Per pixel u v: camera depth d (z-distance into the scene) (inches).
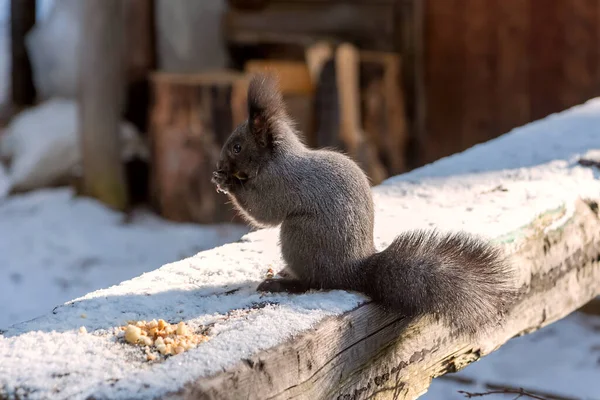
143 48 520.1
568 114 311.4
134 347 135.0
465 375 329.1
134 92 521.3
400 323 159.6
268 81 167.5
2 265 405.7
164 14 529.0
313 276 160.7
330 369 145.4
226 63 553.6
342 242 159.0
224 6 549.6
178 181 474.0
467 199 216.8
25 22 592.1
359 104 509.7
